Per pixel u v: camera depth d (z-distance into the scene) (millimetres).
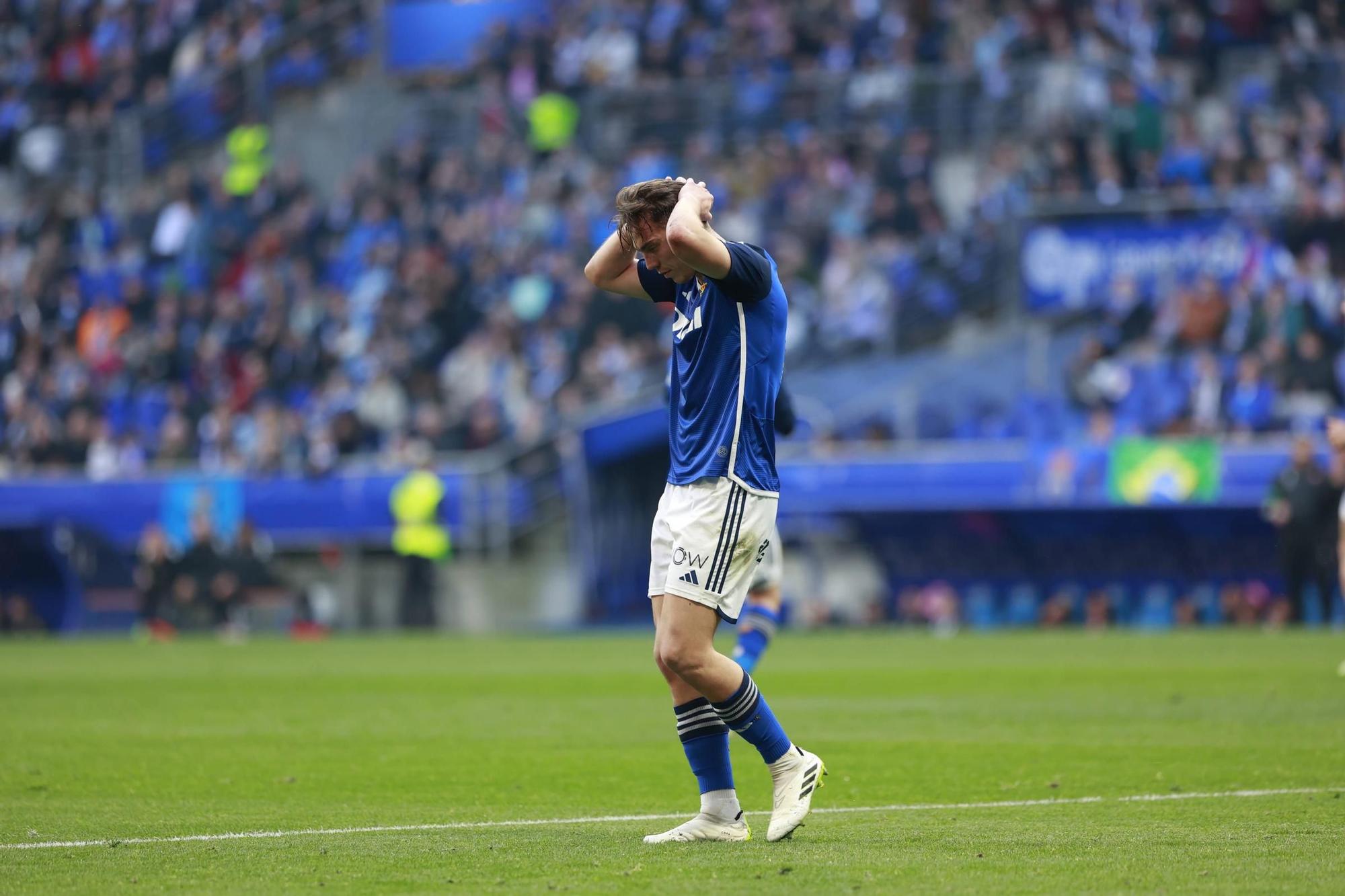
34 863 19078
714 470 20125
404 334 105688
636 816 23469
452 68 126625
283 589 93938
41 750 32844
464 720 39375
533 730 36844
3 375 115875
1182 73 108312
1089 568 90000
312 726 37969
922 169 104500
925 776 27656
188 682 53156
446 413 101375
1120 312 92188
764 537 20375
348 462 99438
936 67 112375
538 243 109625
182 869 18562
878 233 102438
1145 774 27219
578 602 94625
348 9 130750
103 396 110188
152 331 114125
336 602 99250
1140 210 92375
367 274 111438
